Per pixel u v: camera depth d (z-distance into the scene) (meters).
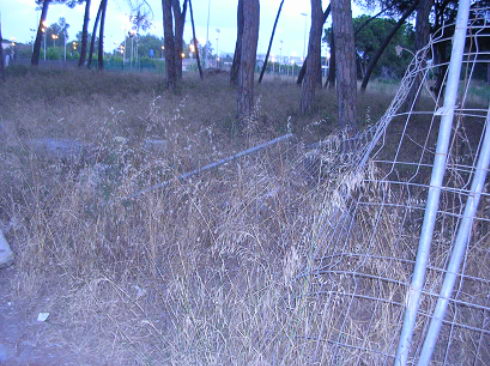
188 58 69.06
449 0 19.52
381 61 37.34
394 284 3.45
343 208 3.61
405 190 4.64
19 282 4.20
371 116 12.34
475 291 3.56
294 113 13.13
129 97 14.96
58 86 17.25
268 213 4.70
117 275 4.37
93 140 6.67
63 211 4.76
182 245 4.37
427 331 3.17
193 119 10.79
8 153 6.25
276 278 3.71
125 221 4.72
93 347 3.59
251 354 3.26
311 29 13.20
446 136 2.98
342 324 3.40
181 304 3.75
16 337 3.66
